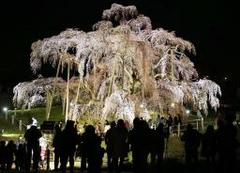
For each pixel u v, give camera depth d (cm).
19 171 1969
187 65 3919
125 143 1622
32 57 3816
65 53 3822
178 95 3709
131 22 3916
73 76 4147
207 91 3862
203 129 3588
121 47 3703
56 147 1658
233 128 1361
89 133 1593
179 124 3344
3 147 2091
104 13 3850
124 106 3444
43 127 3456
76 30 3816
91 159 1582
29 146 1808
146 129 1549
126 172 1838
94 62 3794
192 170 1766
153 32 3894
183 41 3891
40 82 4034
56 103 5906
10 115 5297
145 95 3784
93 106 3778
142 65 3703
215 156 1834
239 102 5528
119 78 3850
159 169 1772
